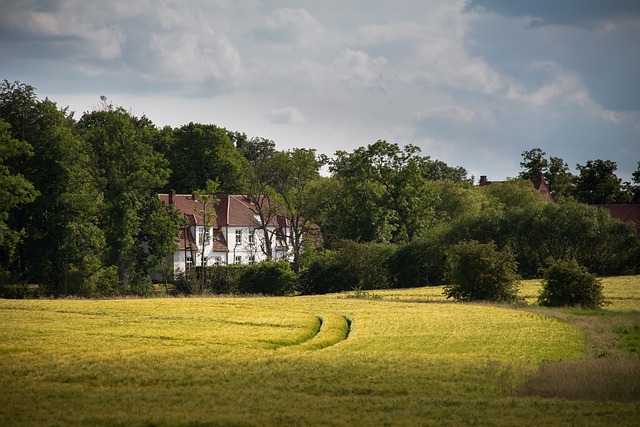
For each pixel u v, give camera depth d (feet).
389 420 76.43
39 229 267.39
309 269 287.28
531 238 292.40
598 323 157.79
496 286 214.69
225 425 74.23
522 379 100.17
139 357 116.57
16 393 91.20
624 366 102.17
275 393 91.56
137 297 241.76
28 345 128.77
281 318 170.91
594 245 289.12
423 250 289.33
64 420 76.48
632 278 267.80
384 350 126.00
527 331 147.74
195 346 128.06
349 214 345.10
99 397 89.10
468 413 80.02
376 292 256.52
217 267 279.69
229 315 177.06
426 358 116.98
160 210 279.90
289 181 333.21
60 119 276.62
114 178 267.39
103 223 276.82
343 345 131.44
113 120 269.44
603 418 77.15
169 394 90.94
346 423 75.36
